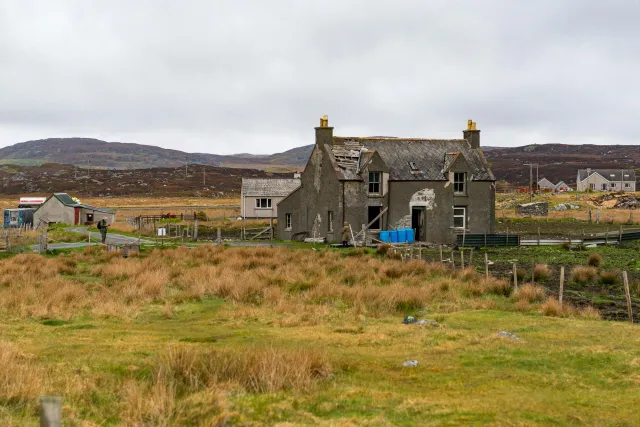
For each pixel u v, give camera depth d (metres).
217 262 32.66
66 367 11.71
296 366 10.88
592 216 83.00
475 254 41.66
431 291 22.86
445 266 30.89
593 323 17.42
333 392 10.16
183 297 21.64
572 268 33.34
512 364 12.30
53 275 26.81
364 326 16.84
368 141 51.84
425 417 9.07
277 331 16.17
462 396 10.17
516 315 18.95
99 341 14.62
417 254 40.38
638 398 10.00
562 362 12.43
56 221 72.25
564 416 9.13
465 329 16.61
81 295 21.41
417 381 11.12
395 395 10.10
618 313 20.27
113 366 11.79
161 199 165.12
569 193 136.62
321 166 50.09
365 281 25.33
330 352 13.30
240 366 10.87
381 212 48.19
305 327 16.86
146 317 18.52
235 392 9.95
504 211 93.62
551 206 103.06
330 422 8.71
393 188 49.03
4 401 9.29
